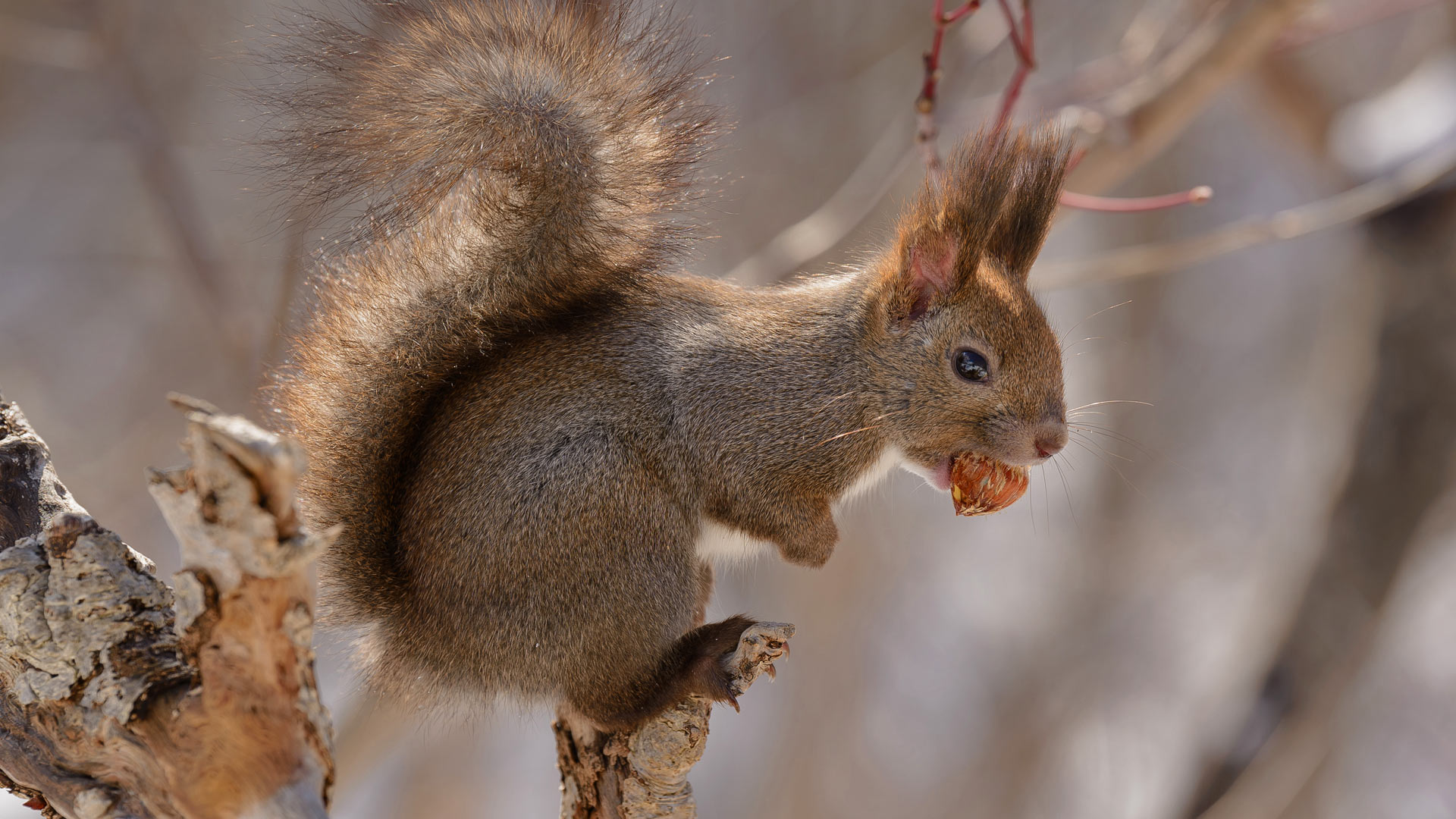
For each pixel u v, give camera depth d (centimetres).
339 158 706
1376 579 1298
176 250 1683
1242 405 2720
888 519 2197
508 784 2288
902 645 2534
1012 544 2561
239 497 414
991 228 804
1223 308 2766
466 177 732
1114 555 2472
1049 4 2375
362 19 728
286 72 716
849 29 2289
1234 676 1400
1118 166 1170
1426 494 1302
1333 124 1652
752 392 778
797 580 2130
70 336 2359
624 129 749
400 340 734
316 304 735
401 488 727
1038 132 870
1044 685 2400
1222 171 2731
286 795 459
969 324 799
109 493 2134
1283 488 2344
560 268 756
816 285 854
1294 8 1096
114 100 1650
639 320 774
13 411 618
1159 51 1366
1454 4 1553
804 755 2162
